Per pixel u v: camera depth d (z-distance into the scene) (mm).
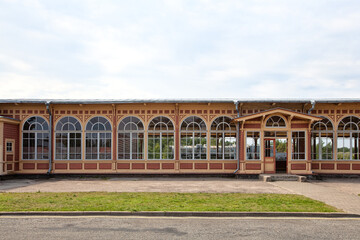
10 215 10461
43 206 11305
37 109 22266
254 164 21250
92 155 22156
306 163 20891
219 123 22219
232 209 10922
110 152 22156
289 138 21031
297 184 18156
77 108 22297
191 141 22156
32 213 10531
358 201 12875
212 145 22125
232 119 21859
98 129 22234
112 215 10516
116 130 22172
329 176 21750
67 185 17594
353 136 21984
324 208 11219
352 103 21953
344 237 8414
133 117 22312
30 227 9117
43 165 22000
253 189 16062
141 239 8109
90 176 21922
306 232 8828
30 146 22125
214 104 22234
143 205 11492
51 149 22016
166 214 10539
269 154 21406
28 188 16328
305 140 20969
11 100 21547
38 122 22234
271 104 22109
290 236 8453
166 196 13469
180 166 22047
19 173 21906
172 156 22109
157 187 16766
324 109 22141
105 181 19609
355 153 21922
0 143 20062
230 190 15680
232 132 22141
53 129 22156
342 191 15609
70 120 22281
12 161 21312
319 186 17297
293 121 21125
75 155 22156
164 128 22234
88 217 10250
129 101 21562
